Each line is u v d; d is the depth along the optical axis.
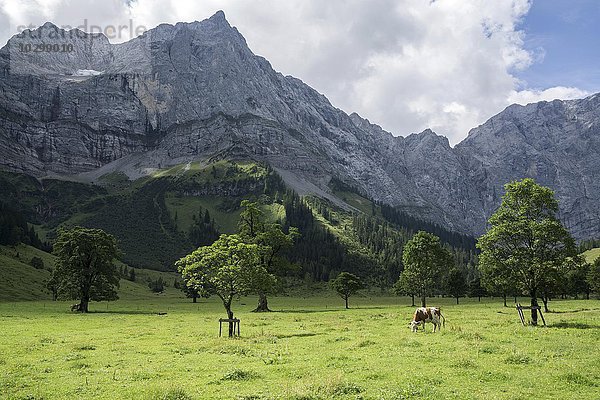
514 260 44.34
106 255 86.25
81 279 83.75
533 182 45.97
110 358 27.42
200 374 21.89
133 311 85.19
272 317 64.19
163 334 42.00
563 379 19.23
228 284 39.88
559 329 38.06
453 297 167.00
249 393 17.53
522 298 147.00
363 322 51.47
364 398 16.45
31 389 19.22
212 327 48.81
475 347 27.83
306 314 70.56
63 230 89.44
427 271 97.81
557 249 44.03
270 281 48.34
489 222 47.88
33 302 112.00
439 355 25.31
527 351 26.27
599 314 57.66
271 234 86.44
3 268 141.62
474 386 18.22
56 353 29.72
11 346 33.06
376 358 25.09
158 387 18.20
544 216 45.59
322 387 17.61
